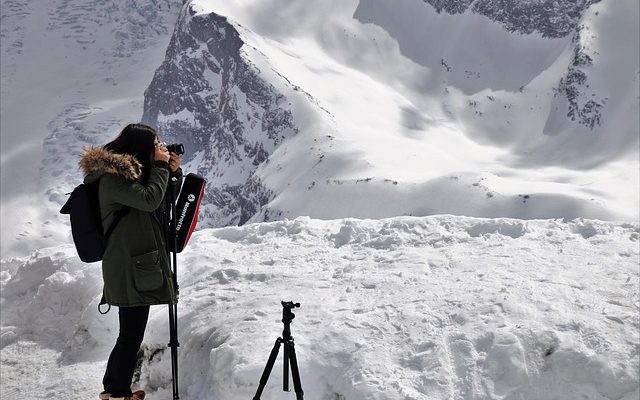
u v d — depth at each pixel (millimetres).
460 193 167125
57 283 9867
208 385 6168
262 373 5637
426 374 5543
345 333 6066
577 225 9062
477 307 6285
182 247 5738
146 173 5461
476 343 5793
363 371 5582
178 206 5711
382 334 6035
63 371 8086
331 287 7320
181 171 5785
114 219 5309
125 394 5496
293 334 6152
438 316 6219
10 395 7770
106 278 5359
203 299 7309
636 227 8930
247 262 8617
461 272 7406
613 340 5758
